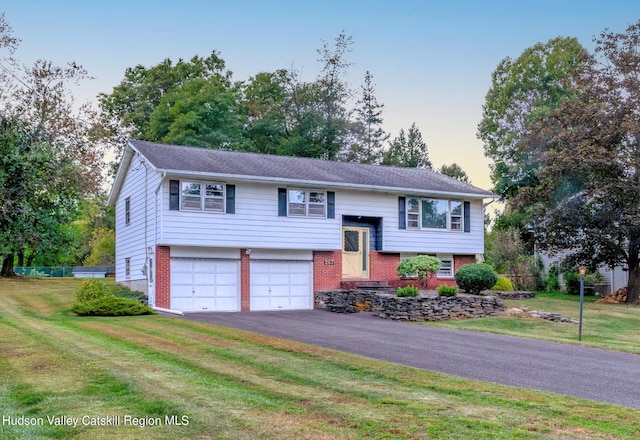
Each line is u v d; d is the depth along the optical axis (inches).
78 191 903.1
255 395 327.3
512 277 1348.4
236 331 600.1
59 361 418.3
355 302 921.5
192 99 1611.7
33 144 410.3
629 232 1050.7
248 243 943.0
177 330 608.7
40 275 2202.3
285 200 979.3
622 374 435.2
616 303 1100.5
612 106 1101.7
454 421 281.1
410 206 1093.1
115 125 1770.4
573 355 518.3
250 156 1083.9
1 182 381.4
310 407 303.9
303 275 1005.2
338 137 1902.1
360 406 305.9
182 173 878.4
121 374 373.7
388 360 472.4
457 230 1133.7
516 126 1761.8
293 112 1876.2
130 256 1046.4
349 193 1037.8
